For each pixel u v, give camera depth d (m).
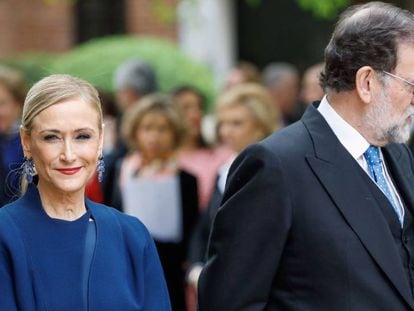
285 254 7.98
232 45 27.45
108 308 7.54
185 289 14.12
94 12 27.95
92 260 7.62
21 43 27.83
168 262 14.04
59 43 27.94
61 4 27.72
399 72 8.00
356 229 7.91
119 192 14.26
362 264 7.86
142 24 27.77
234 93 13.38
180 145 14.36
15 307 7.44
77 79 7.71
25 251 7.50
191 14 25.50
